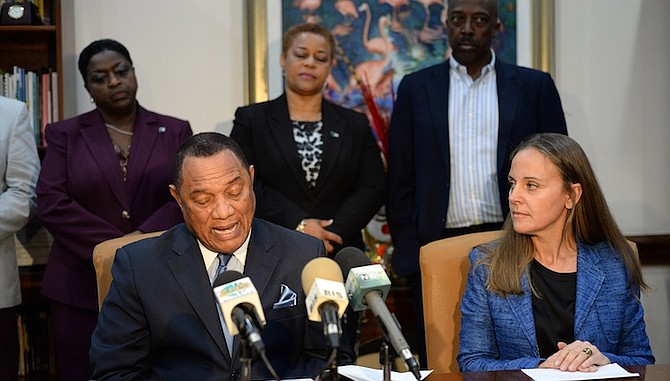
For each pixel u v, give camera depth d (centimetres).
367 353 402
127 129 356
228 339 222
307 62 350
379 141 413
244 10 410
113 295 224
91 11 410
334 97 413
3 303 344
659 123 427
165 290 221
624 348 243
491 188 348
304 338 226
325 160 348
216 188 210
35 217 405
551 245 245
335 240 337
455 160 351
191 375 215
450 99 356
